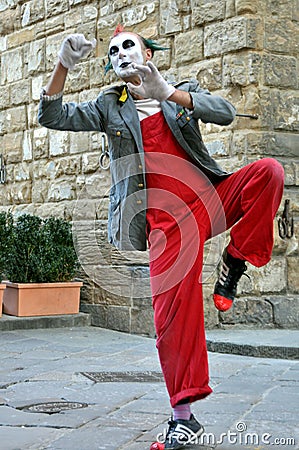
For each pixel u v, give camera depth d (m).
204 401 4.62
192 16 7.83
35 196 9.73
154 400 4.69
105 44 8.77
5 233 8.23
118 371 5.67
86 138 8.92
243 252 3.59
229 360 6.19
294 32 7.58
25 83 9.88
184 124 3.56
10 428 4.02
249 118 7.40
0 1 10.20
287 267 7.52
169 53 8.06
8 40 10.16
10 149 10.15
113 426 4.05
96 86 8.86
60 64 3.38
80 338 7.37
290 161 7.51
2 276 8.49
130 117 3.61
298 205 7.55
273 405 4.51
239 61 7.44
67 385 5.16
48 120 3.53
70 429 4.00
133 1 8.42
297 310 7.46
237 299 7.35
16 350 6.64
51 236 8.38
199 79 7.77
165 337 3.53
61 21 9.34
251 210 3.52
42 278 8.16
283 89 7.52
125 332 7.77
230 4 7.50
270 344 6.39
